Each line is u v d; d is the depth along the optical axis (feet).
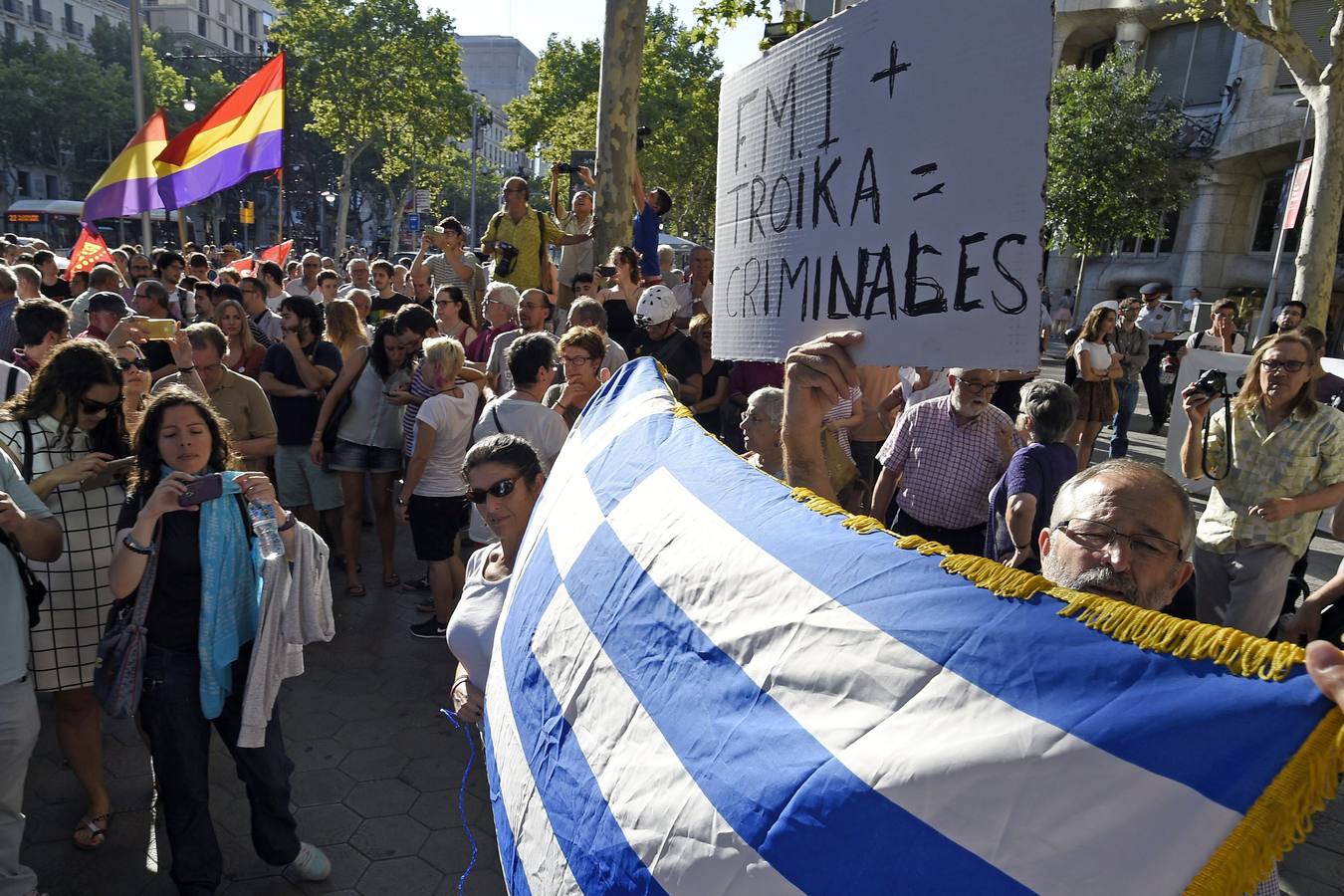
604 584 4.92
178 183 34.86
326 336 21.75
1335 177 40.86
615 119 33.14
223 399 17.02
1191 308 83.05
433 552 16.85
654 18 147.54
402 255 71.46
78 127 174.70
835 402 5.47
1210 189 102.99
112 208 38.01
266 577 9.23
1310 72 41.16
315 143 208.23
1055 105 91.66
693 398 20.24
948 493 13.79
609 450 5.92
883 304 5.06
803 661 3.55
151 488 9.41
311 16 143.02
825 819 3.18
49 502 10.11
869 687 3.30
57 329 15.57
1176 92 104.68
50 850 10.99
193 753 9.30
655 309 20.12
